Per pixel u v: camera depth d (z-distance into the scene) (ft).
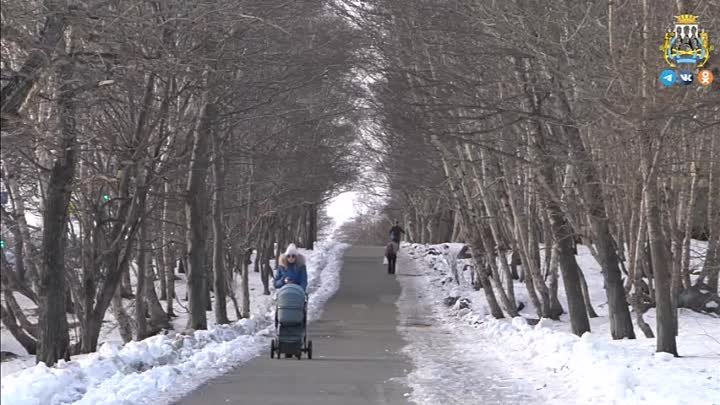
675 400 58.90
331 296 225.76
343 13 122.52
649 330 116.57
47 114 96.48
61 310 88.84
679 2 72.13
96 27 68.39
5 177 96.63
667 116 70.13
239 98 125.90
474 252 177.78
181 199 143.84
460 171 167.32
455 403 64.69
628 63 76.74
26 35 65.51
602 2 85.25
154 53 83.25
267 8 101.50
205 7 79.10
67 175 88.28
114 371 77.87
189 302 142.61
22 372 70.44
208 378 78.79
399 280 262.88
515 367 89.71
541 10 87.35
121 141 106.22
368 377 80.79
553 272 170.50
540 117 92.02
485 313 187.73
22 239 116.88
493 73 110.63
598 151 113.91
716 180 132.26
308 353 100.12
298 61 121.70
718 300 152.87
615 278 113.91
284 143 183.93
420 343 125.49
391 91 121.19
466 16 96.43
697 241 217.77
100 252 114.42
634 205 116.47
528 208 161.38
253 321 154.61
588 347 89.56
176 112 120.26
